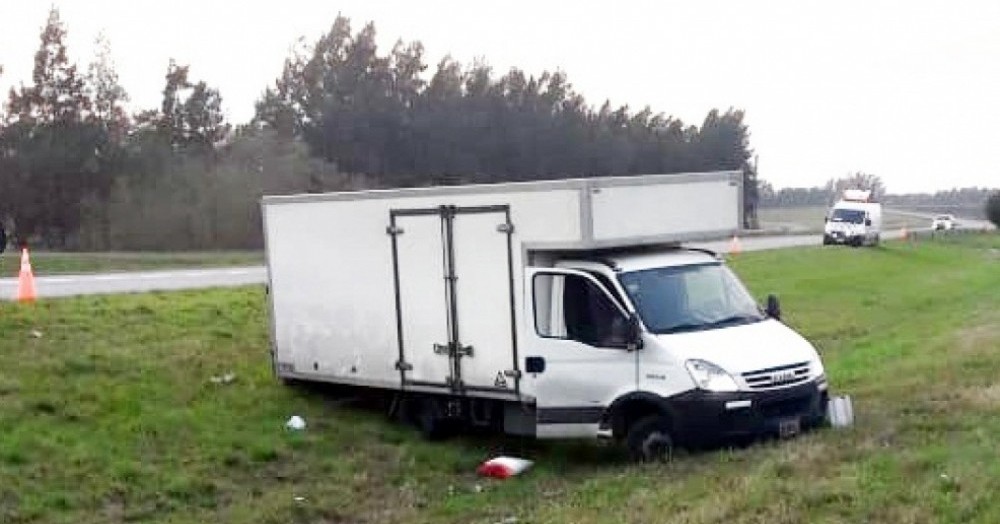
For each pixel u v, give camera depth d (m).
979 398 12.66
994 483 8.33
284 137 62.47
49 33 55.19
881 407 13.05
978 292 34.88
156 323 18.53
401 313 13.51
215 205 52.56
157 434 12.69
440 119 69.75
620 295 11.78
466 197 12.71
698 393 11.10
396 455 12.98
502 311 12.49
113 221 52.69
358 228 13.92
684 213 12.55
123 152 54.84
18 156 53.75
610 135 81.88
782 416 11.41
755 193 104.69
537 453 13.03
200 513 10.80
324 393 15.30
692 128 94.56
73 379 14.30
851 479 8.89
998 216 109.31
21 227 53.66
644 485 10.23
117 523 10.35
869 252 51.25
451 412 13.33
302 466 12.41
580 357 11.91
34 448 11.61
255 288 24.06
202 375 15.52
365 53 69.88
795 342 11.95
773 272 37.53
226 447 12.52
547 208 12.04
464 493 11.46
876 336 23.55
